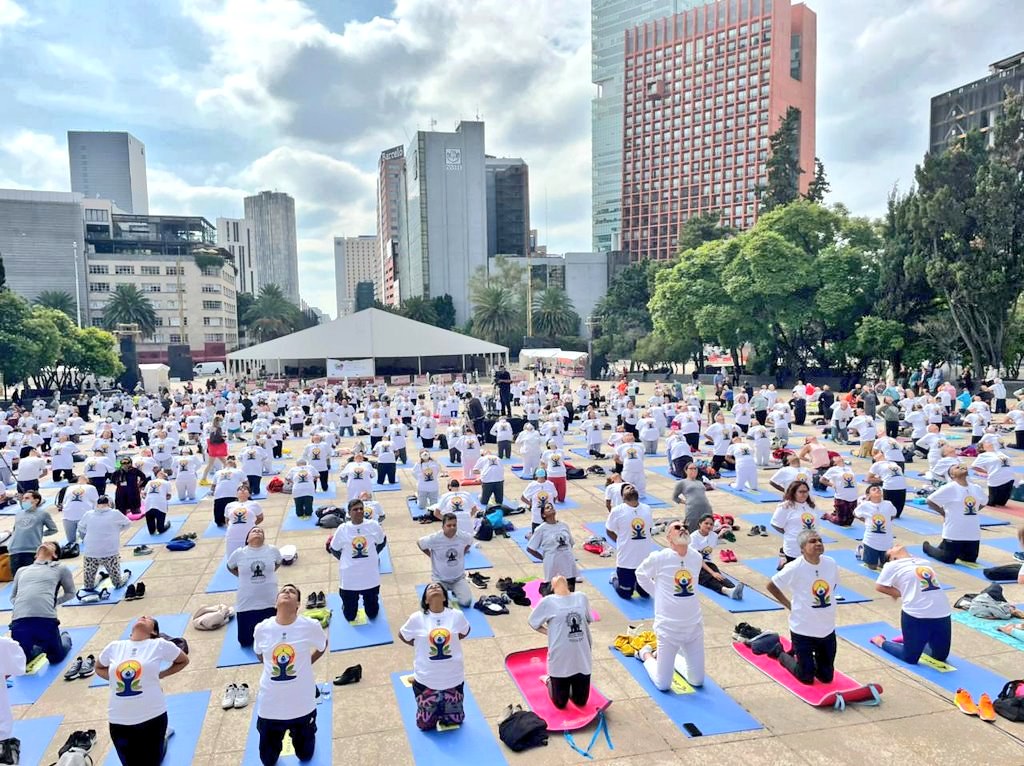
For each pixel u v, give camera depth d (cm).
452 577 895
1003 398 2731
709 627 839
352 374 5494
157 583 1030
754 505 1456
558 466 1473
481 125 12544
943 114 6875
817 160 6253
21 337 4159
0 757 560
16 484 1773
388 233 17900
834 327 4128
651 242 14650
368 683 711
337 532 870
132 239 11094
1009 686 647
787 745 590
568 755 579
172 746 602
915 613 716
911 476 1712
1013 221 3111
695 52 13900
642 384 5394
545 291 9356
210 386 4066
